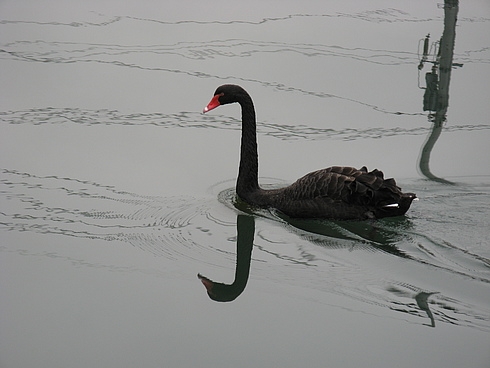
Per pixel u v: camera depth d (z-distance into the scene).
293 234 10.54
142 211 11.35
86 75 16.23
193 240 10.53
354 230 10.40
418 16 19.80
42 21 19.06
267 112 14.79
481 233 10.30
